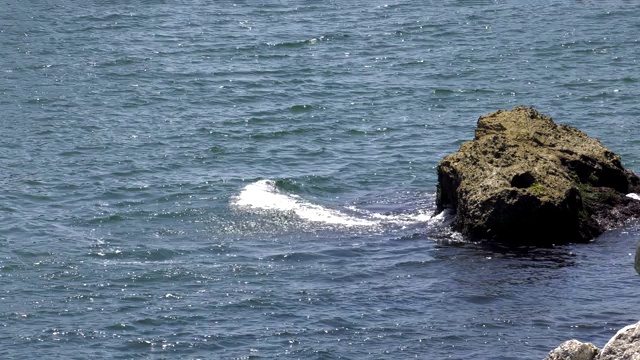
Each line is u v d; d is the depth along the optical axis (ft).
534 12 569.64
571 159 280.51
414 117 390.21
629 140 350.02
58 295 234.99
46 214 290.97
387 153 347.97
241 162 340.80
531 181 266.36
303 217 287.48
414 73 455.22
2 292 236.22
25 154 348.79
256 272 247.09
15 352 208.23
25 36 531.50
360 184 318.04
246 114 398.21
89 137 369.09
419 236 269.64
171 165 337.31
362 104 409.28
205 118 393.50
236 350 207.31
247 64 478.18
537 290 231.09
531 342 205.87
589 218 267.80
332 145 358.84
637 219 273.13
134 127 382.22
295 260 254.68
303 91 429.79
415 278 241.14
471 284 236.02
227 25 558.56
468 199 266.36
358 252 259.19
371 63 475.72
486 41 508.53
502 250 257.14
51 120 391.04
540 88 424.05
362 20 563.89
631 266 243.81
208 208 295.48
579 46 492.13
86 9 594.65
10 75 458.09
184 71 465.06
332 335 212.84
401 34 529.86
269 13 587.27
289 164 337.72
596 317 215.72
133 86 440.86
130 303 230.48
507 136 284.20
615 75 439.22
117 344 211.41
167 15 581.12
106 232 277.03
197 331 216.13
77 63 479.41
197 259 256.93
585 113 386.11
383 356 202.90
